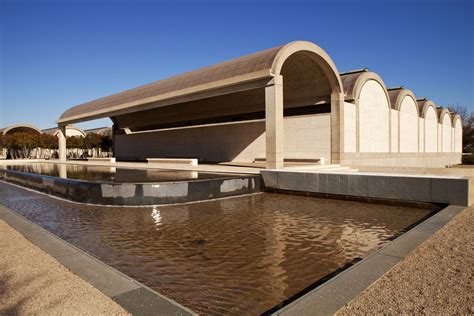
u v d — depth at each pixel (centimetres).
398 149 2833
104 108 2956
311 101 2170
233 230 778
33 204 1154
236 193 1309
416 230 662
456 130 4772
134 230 786
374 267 456
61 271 446
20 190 1543
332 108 2042
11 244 575
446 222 733
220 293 448
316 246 652
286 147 2264
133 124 3759
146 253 620
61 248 549
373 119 2416
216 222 860
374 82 2423
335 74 1961
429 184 1006
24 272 443
